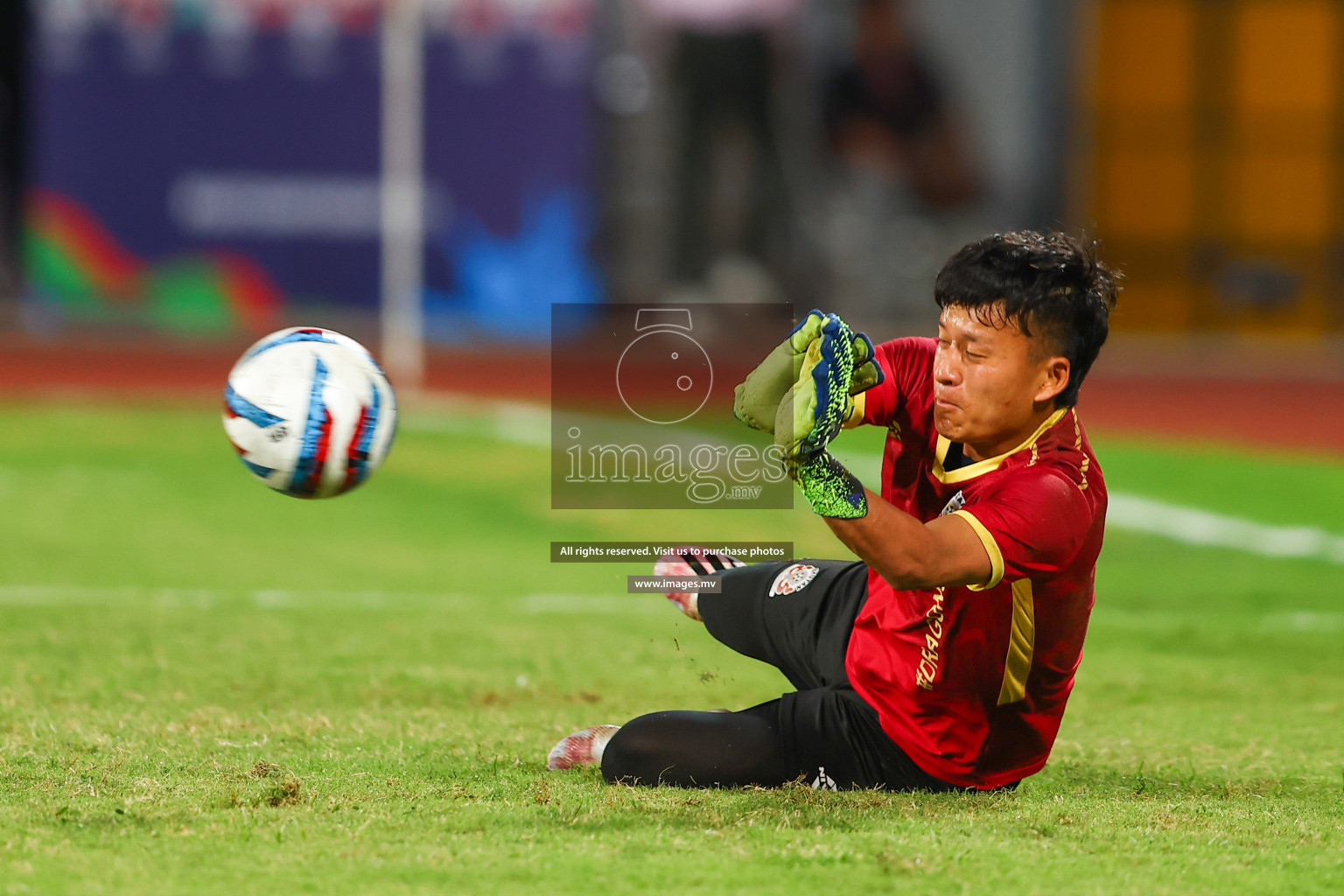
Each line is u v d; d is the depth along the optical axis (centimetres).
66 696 1602
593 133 6994
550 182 6831
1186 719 1623
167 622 2098
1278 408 5734
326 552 2777
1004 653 1132
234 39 6662
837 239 7300
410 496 3356
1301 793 1281
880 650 1185
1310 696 1773
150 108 6675
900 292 7325
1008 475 1090
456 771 1261
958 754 1188
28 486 3300
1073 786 1296
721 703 1692
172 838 1020
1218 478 3866
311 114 6706
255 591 2395
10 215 7125
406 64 6050
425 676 1794
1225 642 2148
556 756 1281
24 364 5919
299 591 2412
